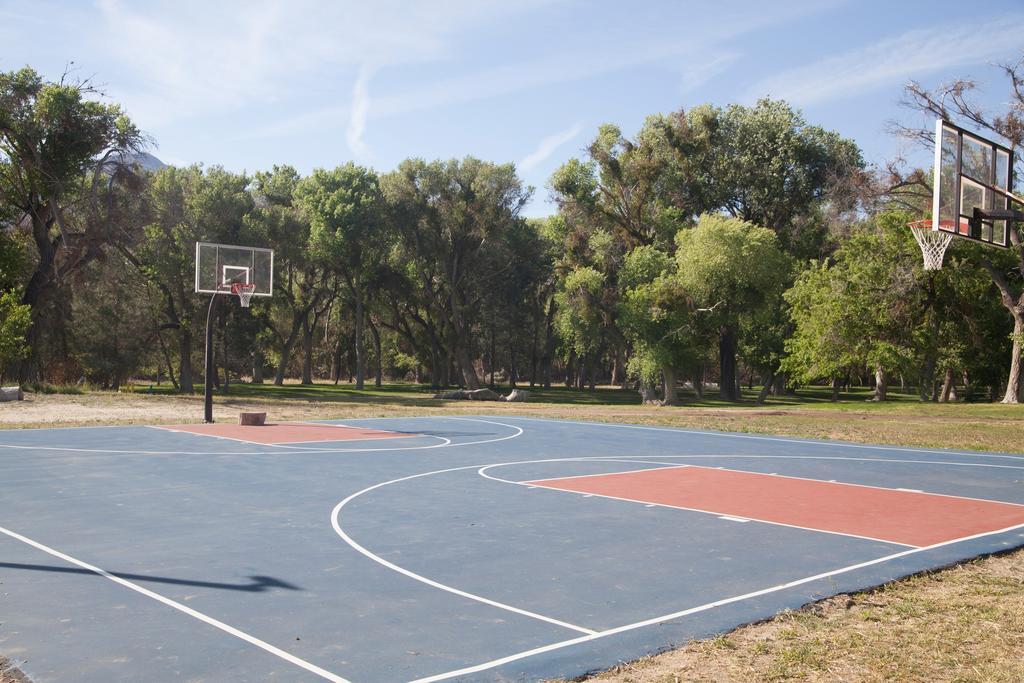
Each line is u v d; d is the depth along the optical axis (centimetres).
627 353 5519
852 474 1653
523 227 7269
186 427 2619
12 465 1639
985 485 1513
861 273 4328
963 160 1656
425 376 9719
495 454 1955
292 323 8319
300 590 761
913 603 734
